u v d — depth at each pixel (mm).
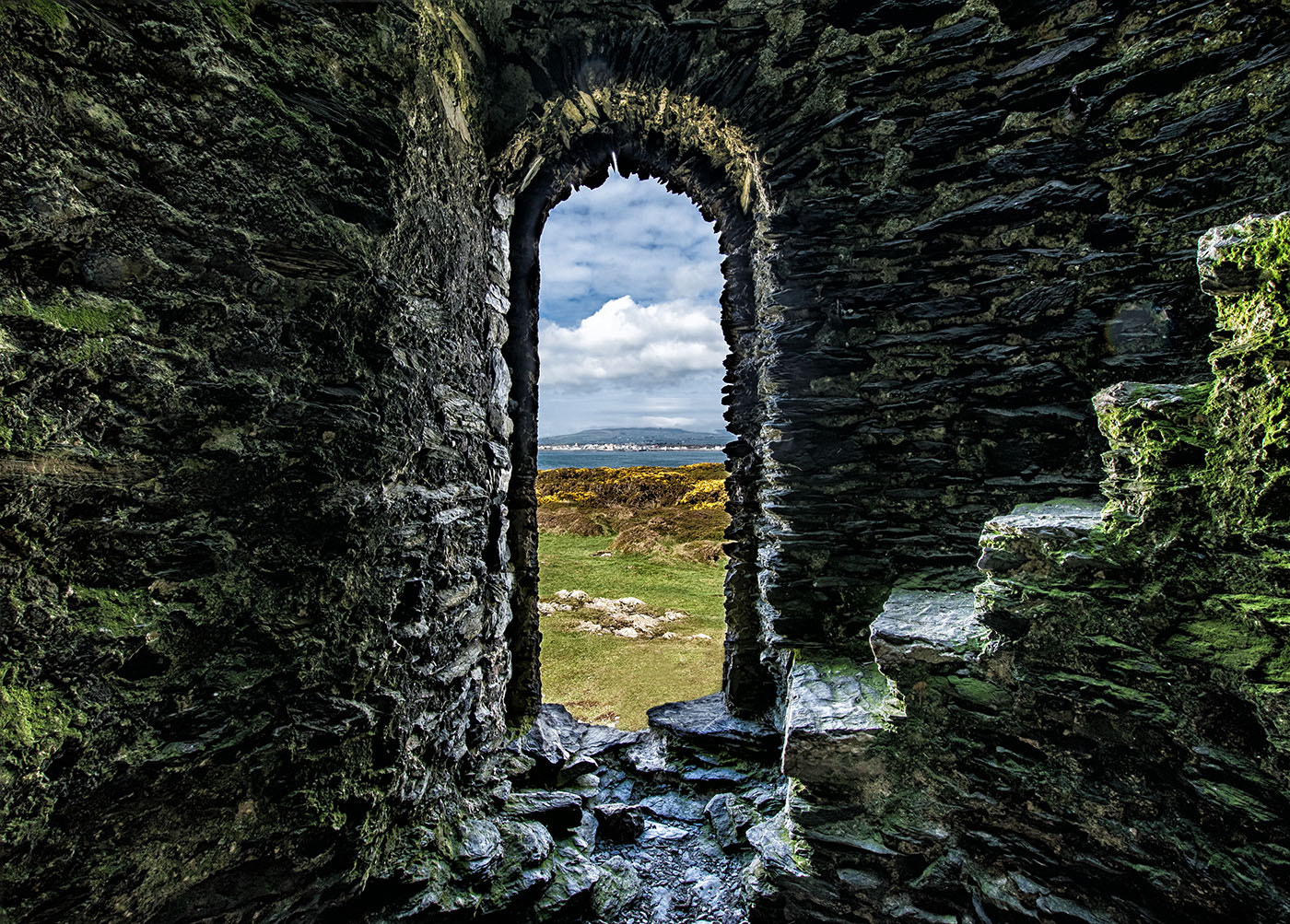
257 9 1483
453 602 2250
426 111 2059
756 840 2217
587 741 3230
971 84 2541
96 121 1165
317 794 1562
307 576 1552
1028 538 1623
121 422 1205
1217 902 1312
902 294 2693
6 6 1036
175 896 1295
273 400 1477
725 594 3494
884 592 2732
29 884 1062
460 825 2141
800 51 2721
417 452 2006
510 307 3164
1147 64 2230
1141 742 1443
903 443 2709
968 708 1781
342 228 1643
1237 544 1251
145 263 1245
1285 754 1179
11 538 1046
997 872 1713
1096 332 2359
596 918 2100
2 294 1032
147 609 1245
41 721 1072
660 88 2812
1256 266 1201
